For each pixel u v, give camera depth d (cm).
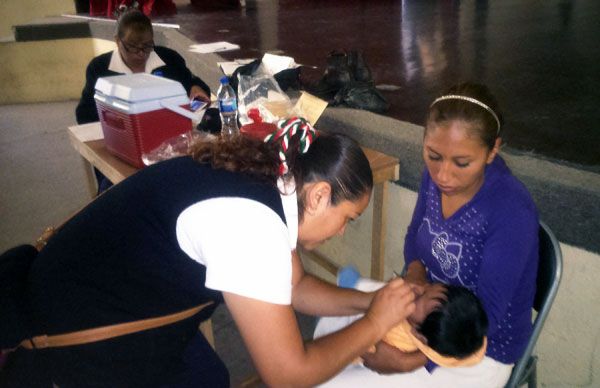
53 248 95
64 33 534
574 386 144
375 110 208
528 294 114
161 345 98
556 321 142
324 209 92
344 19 553
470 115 104
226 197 82
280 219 83
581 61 318
